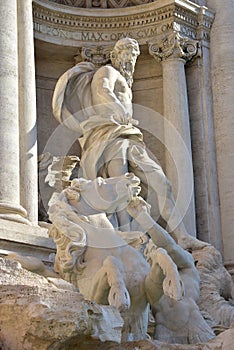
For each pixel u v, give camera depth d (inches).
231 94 1243.8
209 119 1242.6
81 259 716.0
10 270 652.1
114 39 1242.6
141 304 703.7
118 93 1067.3
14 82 1016.2
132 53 1117.7
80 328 552.4
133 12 1239.5
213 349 604.7
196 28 1266.0
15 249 912.3
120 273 661.9
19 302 564.4
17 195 975.0
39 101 1235.2
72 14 1224.8
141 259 719.1
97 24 1239.5
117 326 592.1
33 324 546.0
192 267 773.3
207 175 1224.2
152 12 1236.5
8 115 995.9
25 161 1023.0
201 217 1212.5
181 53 1230.9
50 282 666.2
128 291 695.1
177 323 727.1
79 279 712.4
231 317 938.7
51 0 1238.9
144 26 1245.7
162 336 721.0
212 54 1266.0
